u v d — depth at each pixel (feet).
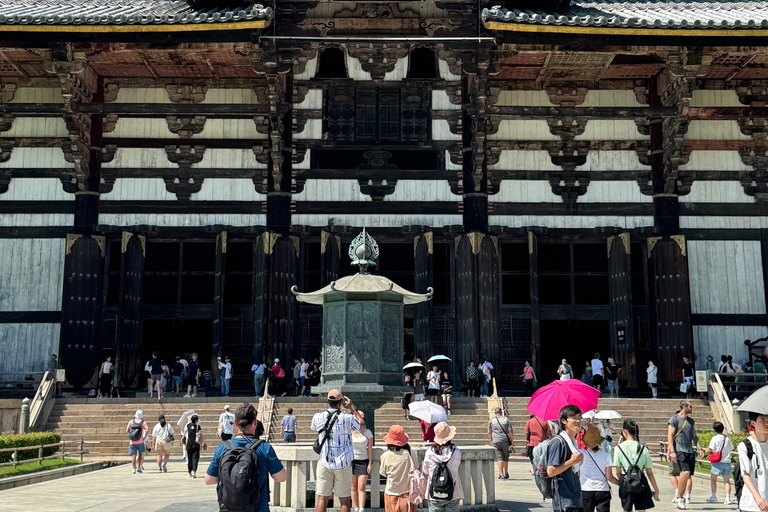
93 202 98.12
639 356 98.48
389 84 101.30
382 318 40.06
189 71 98.27
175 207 99.04
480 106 93.04
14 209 98.43
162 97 101.14
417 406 35.83
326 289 40.24
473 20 92.63
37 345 95.50
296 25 94.79
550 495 26.94
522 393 96.02
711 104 101.55
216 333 95.91
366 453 34.68
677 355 95.20
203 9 94.02
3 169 99.19
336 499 37.63
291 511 37.19
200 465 68.18
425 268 97.71
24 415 72.59
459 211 99.55
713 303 98.63
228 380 92.27
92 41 85.76
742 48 89.76
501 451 57.36
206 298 99.14
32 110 92.68
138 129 100.53
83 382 93.35
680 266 97.14
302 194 99.76
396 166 100.78
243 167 100.32
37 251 97.71
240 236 98.22
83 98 95.55
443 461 28.76
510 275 100.37
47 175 99.25
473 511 38.58
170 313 98.17
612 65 97.66
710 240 100.07
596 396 33.19
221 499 21.72
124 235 97.19
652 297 98.63
